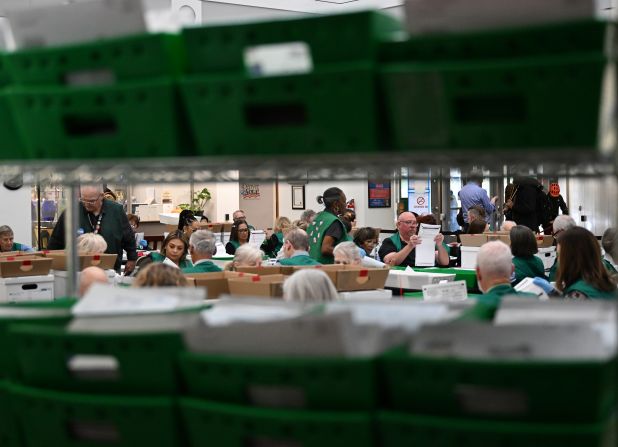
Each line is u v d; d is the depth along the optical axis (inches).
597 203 81.2
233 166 66.6
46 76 64.8
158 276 124.1
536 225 383.9
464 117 55.6
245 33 59.4
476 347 53.7
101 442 59.6
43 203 413.7
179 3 347.3
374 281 184.7
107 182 87.3
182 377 58.1
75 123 65.5
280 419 53.4
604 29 51.2
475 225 300.7
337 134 57.5
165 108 61.1
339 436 52.6
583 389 49.4
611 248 207.5
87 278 138.5
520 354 52.9
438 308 67.1
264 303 67.9
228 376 55.4
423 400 52.5
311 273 122.4
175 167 69.1
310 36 57.9
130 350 57.8
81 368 59.9
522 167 82.8
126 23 62.1
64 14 63.9
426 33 55.6
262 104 59.2
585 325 52.4
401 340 58.1
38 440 61.4
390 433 52.2
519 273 213.6
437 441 51.0
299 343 54.6
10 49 67.1
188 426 56.9
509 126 54.0
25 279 205.9
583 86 51.5
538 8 52.7
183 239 243.8
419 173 95.9
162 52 61.0
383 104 57.6
